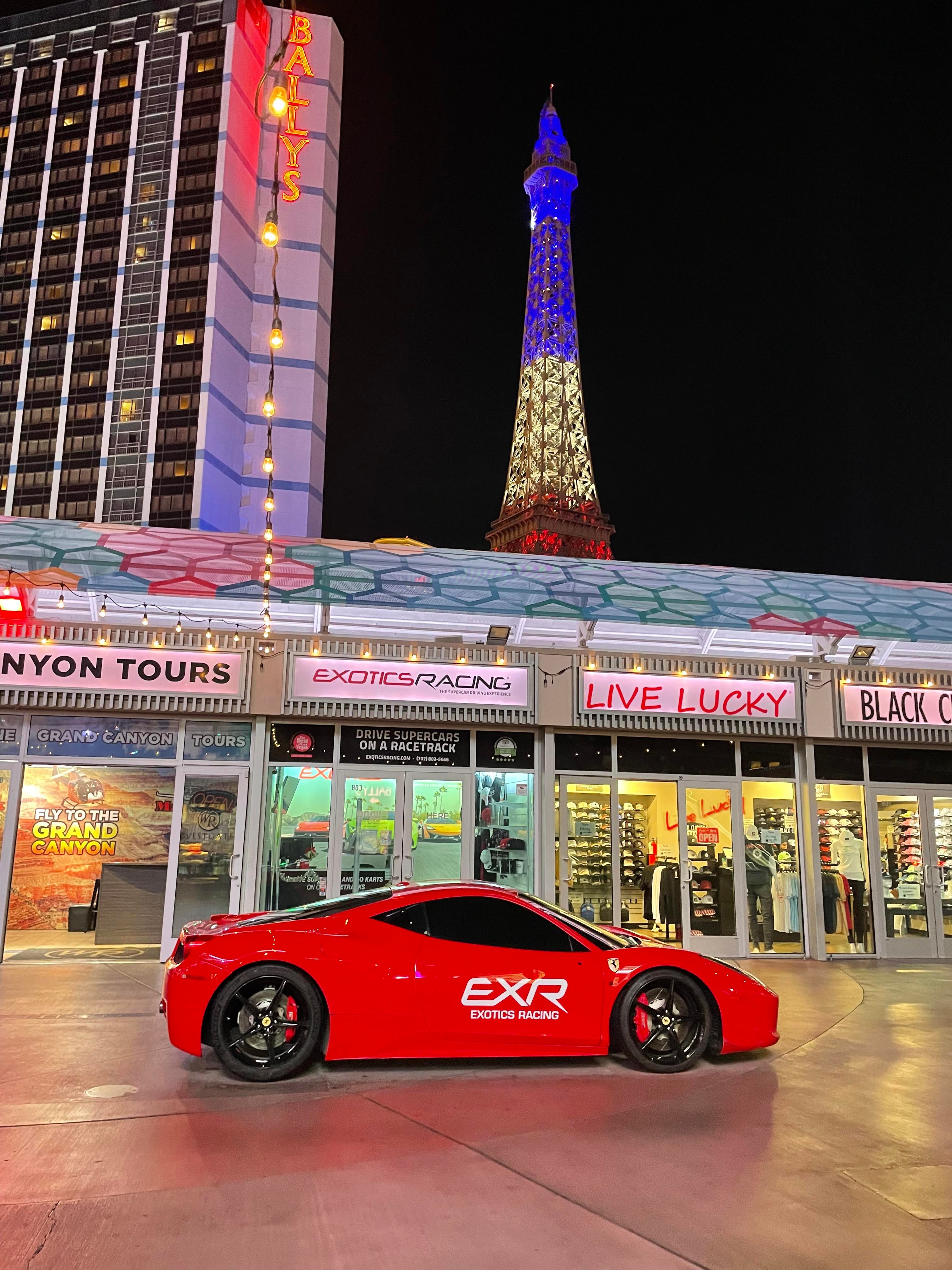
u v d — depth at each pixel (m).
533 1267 3.31
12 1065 6.09
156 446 94.25
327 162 109.69
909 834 13.02
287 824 11.61
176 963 6.03
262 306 104.50
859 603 13.98
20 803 11.30
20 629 11.15
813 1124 5.04
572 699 12.07
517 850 11.98
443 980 6.12
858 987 9.90
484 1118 5.07
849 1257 3.44
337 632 13.11
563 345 116.38
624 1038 6.19
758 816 12.65
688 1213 3.80
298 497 101.69
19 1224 3.61
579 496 111.06
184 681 11.33
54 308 100.12
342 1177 4.14
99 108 104.06
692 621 12.80
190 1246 3.44
